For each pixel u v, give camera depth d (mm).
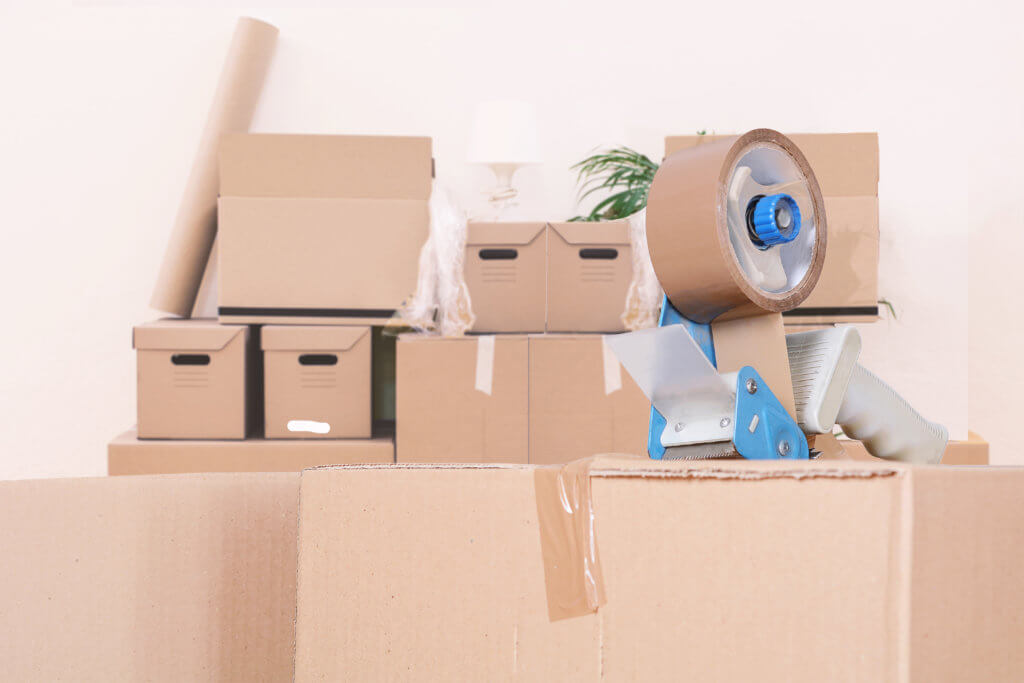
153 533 703
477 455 1940
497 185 2266
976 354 2520
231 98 2305
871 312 2006
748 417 632
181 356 2143
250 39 2336
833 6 2506
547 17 2500
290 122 2490
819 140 1999
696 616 492
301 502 544
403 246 2018
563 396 1941
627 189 2459
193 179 2271
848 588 469
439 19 2492
